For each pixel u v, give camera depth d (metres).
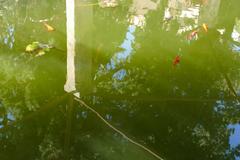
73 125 2.02
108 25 3.17
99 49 2.76
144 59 2.69
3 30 3.03
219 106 2.22
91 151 1.85
